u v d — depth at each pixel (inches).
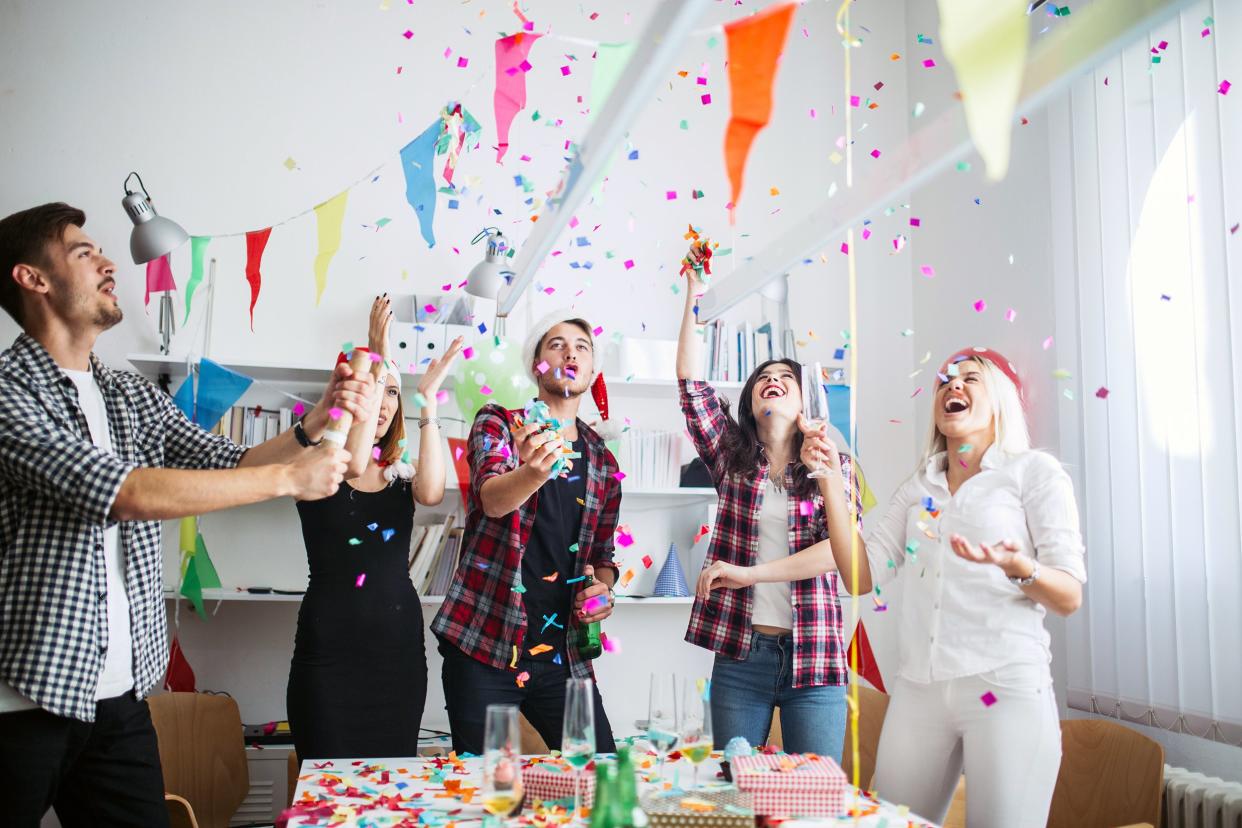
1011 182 138.1
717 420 110.4
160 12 143.6
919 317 158.6
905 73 164.7
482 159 148.9
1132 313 111.3
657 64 54.4
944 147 58.8
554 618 97.6
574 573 101.0
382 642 101.9
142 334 137.1
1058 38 49.9
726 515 106.2
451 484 136.4
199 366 130.4
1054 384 127.6
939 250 154.2
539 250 89.0
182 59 143.5
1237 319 97.8
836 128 160.9
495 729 53.1
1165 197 107.4
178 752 109.1
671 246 152.7
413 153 114.3
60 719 70.4
